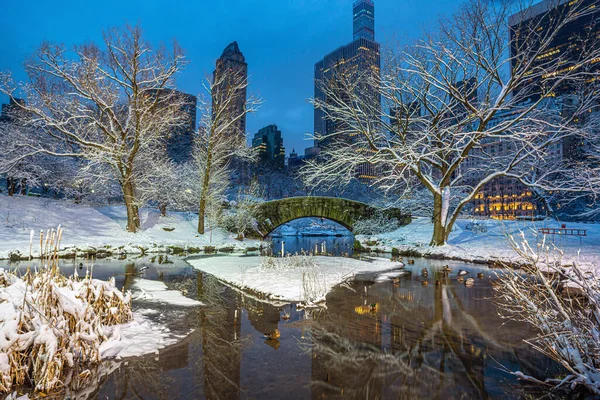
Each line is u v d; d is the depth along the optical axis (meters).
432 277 16.16
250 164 60.09
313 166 25.28
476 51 21.06
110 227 28.53
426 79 21.72
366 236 32.66
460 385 5.66
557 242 21.92
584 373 5.09
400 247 27.27
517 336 8.01
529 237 23.91
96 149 24.95
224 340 7.64
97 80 24.03
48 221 26.47
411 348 7.25
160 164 31.27
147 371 6.02
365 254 27.19
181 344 7.36
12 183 29.55
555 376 5.96
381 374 6.05
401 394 5.34
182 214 35.94
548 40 18.72
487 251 22.30
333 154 25.42
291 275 15.24
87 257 20.83
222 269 17.55
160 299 11.39
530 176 33.16
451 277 16.11
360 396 5.28
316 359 6.68
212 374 5.96
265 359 6.64
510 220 32.12
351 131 25.09
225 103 30.59
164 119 27.22
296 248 36.34
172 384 5.57
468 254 22.52
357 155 24.11
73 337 6.07
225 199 37.22
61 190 33.06
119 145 25.52
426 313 9.98
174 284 14.20
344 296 12.09
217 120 30.36
